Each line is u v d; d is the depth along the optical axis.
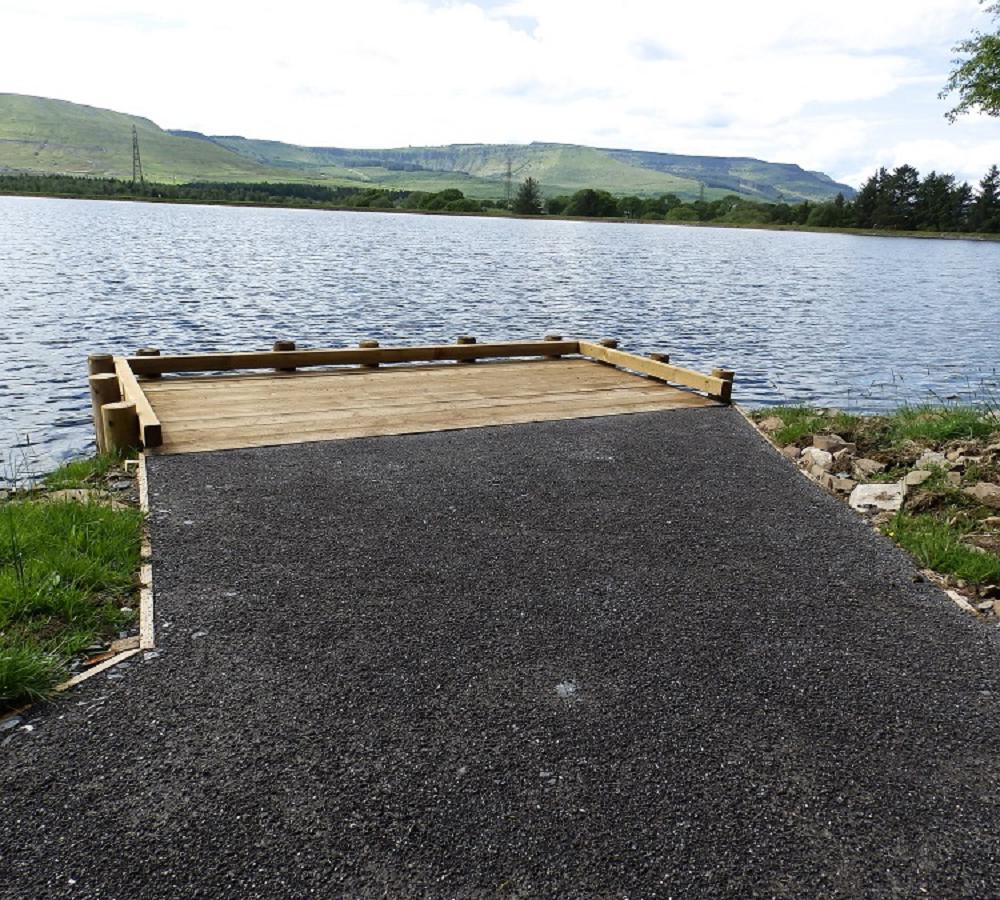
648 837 2.93
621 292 39.44
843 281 51.50
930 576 5.31
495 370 10.80
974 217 142.12
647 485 6.72
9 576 4.34
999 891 2.78
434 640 4.19
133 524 5.26
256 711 3.54
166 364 9.32
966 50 12.40
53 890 2.58
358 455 7.05
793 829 3.01
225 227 90.88
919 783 3.29
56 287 31.83
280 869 2.71
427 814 2.98
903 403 16.66
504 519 5.86
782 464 7.48
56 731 3.36
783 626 4.53
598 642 4.25
